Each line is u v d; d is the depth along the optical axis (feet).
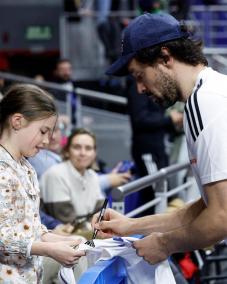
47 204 18.53
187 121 9.89
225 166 9.51
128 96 23.95
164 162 24.41
